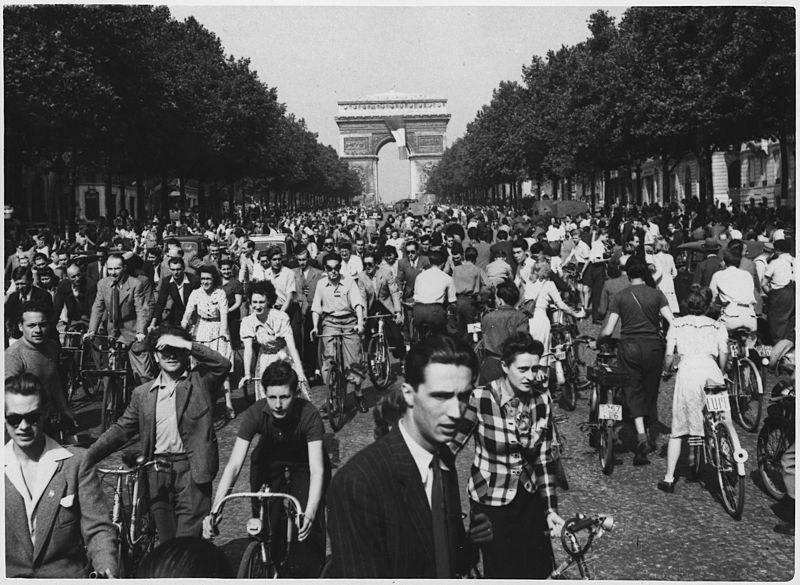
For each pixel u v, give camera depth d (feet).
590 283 73.67
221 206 290.56
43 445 16.97
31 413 16.31
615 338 34.63
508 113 300.61
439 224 130.82
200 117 169.07
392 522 12.12
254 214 244.01
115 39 120.67
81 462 16.97
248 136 201.26
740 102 109.70
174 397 21.54
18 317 39.96
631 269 33.06
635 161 198.70
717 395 27.73
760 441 29.37
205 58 188.03
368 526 12.06
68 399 43.68
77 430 38.63
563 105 189.57
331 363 38.88
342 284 41.06
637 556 23.25
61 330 46.29
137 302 41.14
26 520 16.48
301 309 50.39
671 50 123.95
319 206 576.20
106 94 111.75
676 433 29.01
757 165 208.13
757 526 25.57
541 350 18.19
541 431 18.07
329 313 41.22
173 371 21.59
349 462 12.41
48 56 104.27
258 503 19.85
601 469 32.12
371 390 47.47
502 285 29.94
